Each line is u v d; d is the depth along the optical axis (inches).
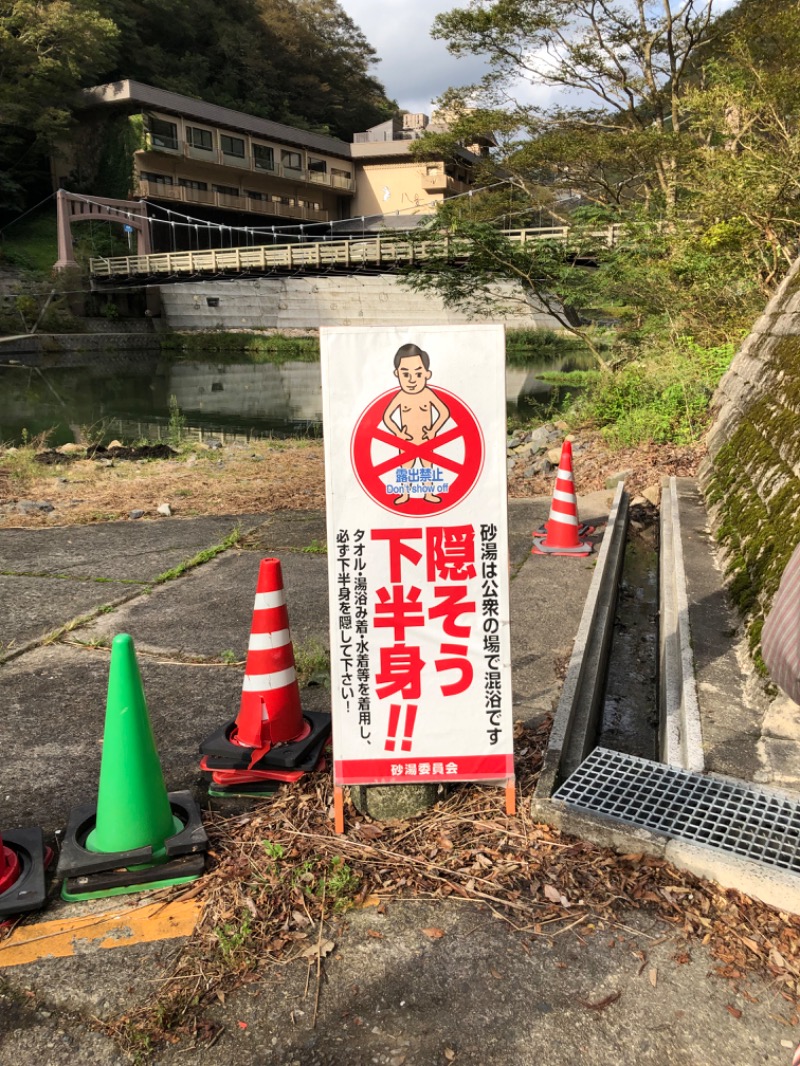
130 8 2159.2
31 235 1891.0
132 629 175.8
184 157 1856.5
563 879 92.3
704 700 124.2
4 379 1089.4
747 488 204.5
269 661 113.7
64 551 239.8
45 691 145.3
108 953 83.0
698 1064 70.3
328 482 95.3
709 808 99.7
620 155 802.2
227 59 2399.1
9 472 385.1
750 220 483.2
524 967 80.7
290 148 2084.2
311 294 1882.4
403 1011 75.9
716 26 873.5
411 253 725.3
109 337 1656.0
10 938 85.2
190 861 94.3
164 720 133.4
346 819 103.9
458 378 93.9
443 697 99.8
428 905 89.2
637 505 285.0
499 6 898.7
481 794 108.6
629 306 537.3
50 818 106.7
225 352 1704.0
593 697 141.9
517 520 270.7
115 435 598.2
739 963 80.7
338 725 99.9
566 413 525.0
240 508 304.8
